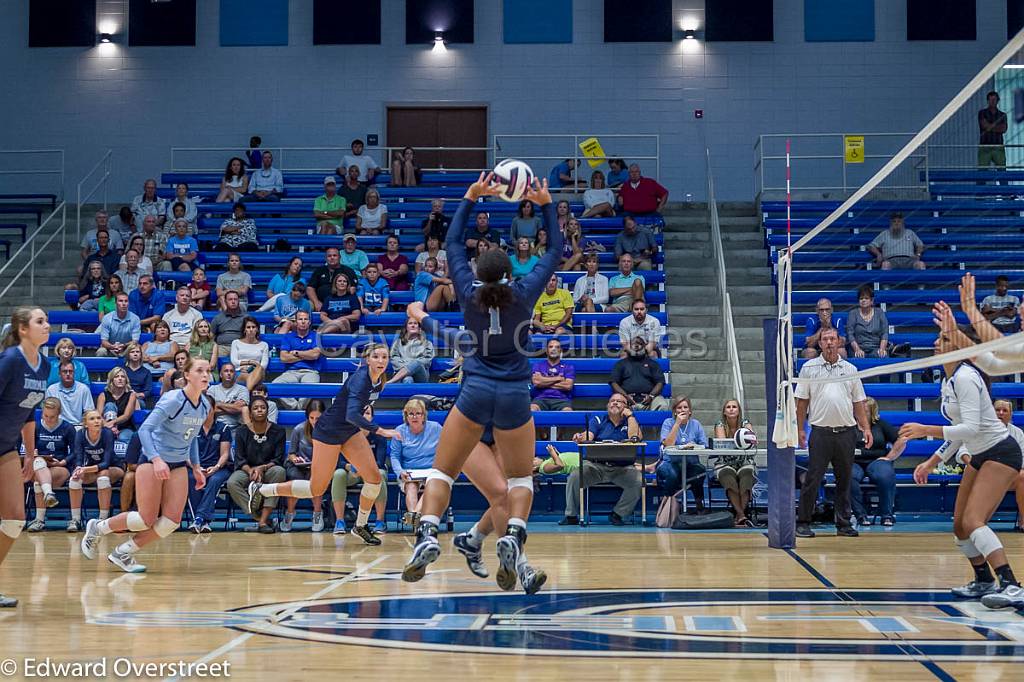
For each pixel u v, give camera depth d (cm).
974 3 2025
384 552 888
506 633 485
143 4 2072
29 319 572
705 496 1251
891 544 932
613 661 421
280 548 925
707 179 2025
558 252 509
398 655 434
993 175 1925
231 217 1869
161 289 1630
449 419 496
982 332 584
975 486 578
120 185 2056
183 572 741
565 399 1337
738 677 392
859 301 1416
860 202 1836
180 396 737
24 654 436
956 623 510
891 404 1421
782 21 2042
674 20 2052
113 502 1277
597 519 1247
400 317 1505
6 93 2072
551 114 2052
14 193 2053
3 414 566
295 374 1359
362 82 2067
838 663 416
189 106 2067
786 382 843
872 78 2028
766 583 662
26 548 927
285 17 2075
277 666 412
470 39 2064
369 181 1922
